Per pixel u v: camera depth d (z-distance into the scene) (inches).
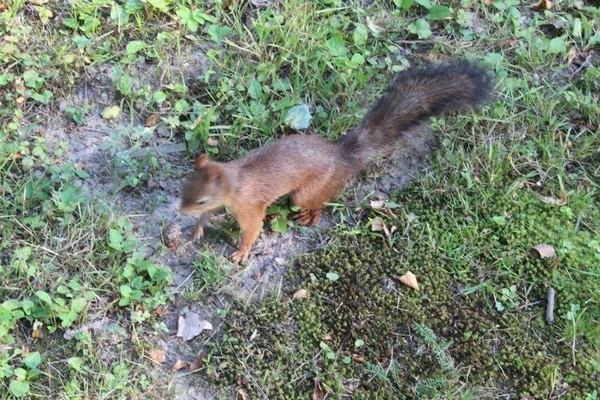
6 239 39.3
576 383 37.6
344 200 42.3
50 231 39.7
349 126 44.0
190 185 37.6
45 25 45.8
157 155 42.8
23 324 37.5
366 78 45.1
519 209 42.2
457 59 45.4
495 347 38.4
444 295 39.5
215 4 47.4
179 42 45.9
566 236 41.5
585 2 49.9
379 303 39.1
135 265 38.9
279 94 44.6
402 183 43.1
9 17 45.3
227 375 37.1
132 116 43.6
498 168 43.1
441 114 44.5
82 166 42.1
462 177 42.8
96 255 39.4
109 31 46.0
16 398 35.8
